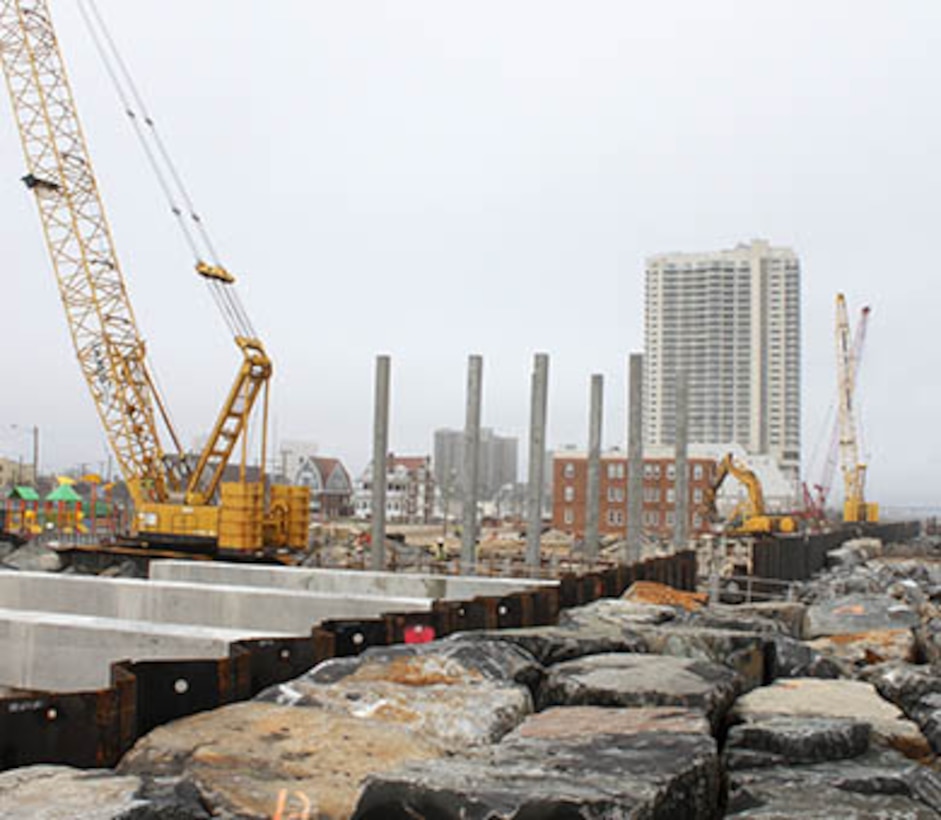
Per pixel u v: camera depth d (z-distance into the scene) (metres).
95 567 34.84
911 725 6.96
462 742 6.27
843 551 55.16
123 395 40.66
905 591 22.67
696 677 7.58
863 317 107.38
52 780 4.91
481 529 85.81
